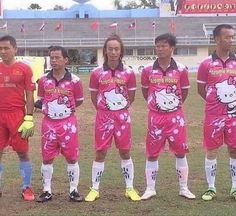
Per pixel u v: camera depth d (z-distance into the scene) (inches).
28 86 269.0
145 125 601.6
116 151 425.1
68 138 266.8
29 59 745.0
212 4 2699.3
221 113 266.8
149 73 269.0
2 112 268.5
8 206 262.8
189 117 677.3
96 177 276.1
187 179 295.4
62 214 247.3
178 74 266.2
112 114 267.1
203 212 248.8
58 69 263.4
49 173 272.2
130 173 277.3
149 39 2479.1
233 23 2613.2
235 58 267.0
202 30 2556.6
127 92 269.7
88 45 2479.1
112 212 250.4
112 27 2536.9
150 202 268.1
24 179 277.4
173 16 2755.9
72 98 267.4
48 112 266.2
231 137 268.7
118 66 266.8
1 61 272.5
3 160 386.6
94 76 268.8
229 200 271.4
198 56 2468.0
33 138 505.4
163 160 385.1
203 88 273.1
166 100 265.4
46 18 2714.1
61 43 2482.8
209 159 274.7
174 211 251.0
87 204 265.3
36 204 266.2
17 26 2593.5
